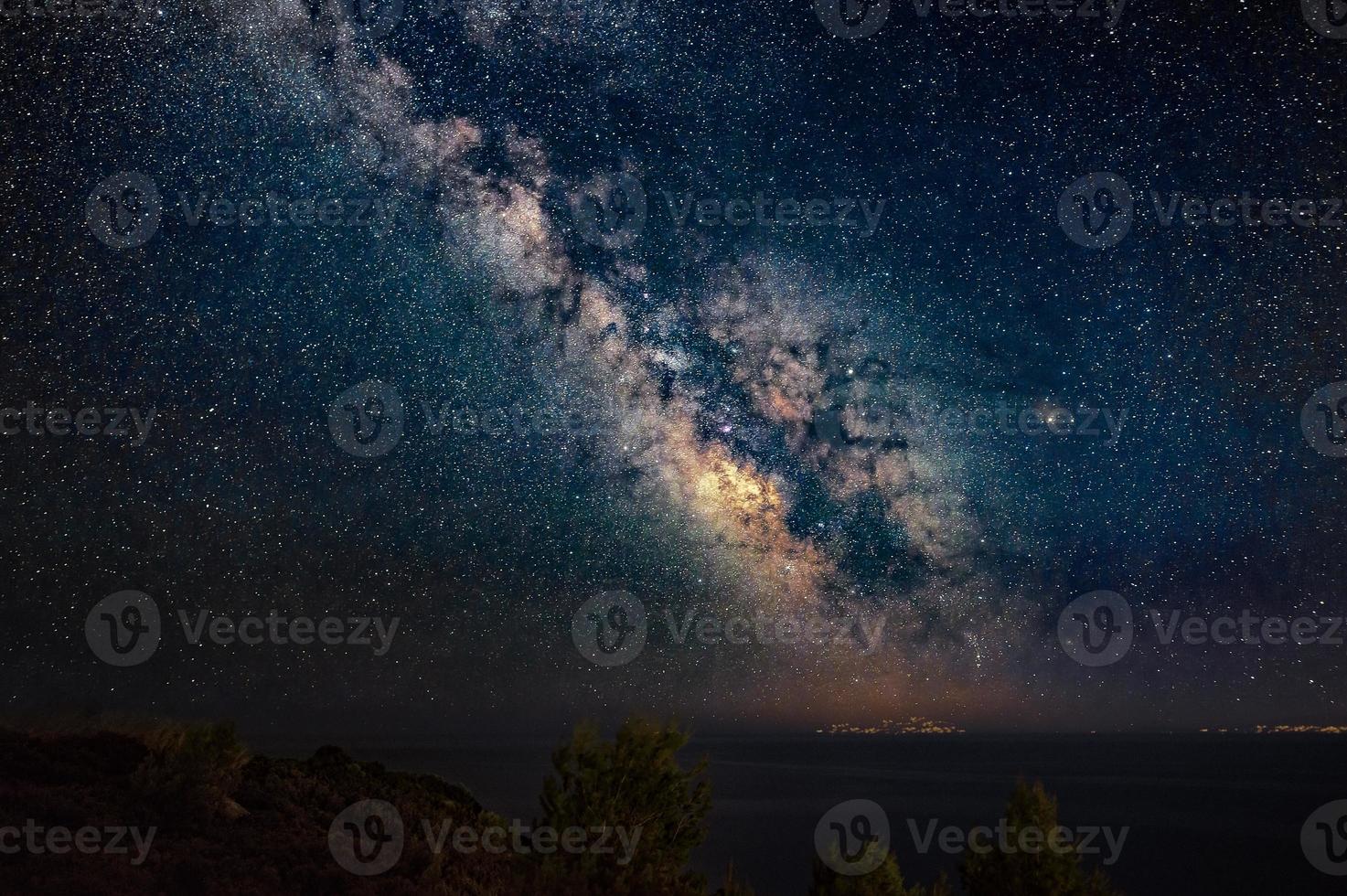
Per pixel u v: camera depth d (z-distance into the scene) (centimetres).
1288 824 4806
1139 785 7188
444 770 6962
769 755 12888
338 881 830
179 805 908
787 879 3012
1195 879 3431
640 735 1041
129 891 704
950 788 6775
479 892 892
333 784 1210
